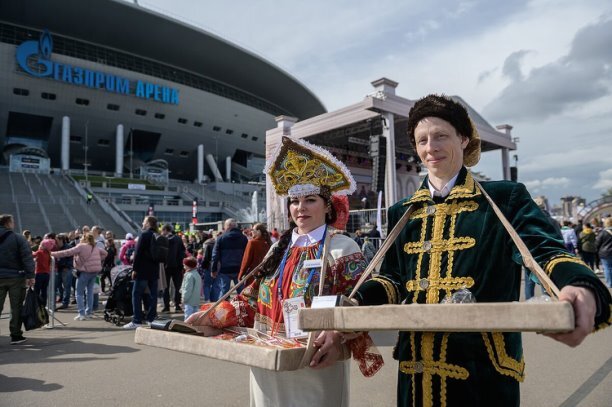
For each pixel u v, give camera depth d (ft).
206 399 12.71
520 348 4.72
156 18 222.28
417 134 5.50
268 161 7.89
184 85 242.99
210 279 31.58
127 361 17.04
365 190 79.30
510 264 4.64
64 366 16.51
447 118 5.32
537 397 11.93
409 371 4.82
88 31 216.33
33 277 21.38
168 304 30.50
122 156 222.89
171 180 248.11
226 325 7.35
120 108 224.53
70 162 241.35
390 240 5.44
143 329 6.14
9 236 20.85
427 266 4.98
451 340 4.59
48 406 12.39
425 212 5.30
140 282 24.43
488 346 4.47
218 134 263.70
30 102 202.69
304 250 7.24
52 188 164.76
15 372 15.85
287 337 6.40
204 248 31.99
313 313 3.95
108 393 13.38
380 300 5.19
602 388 12.49
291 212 7.72
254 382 6.93
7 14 199.93
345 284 6.73
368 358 5.85
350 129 69.51
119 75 221.25
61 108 209.97
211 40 242.99
